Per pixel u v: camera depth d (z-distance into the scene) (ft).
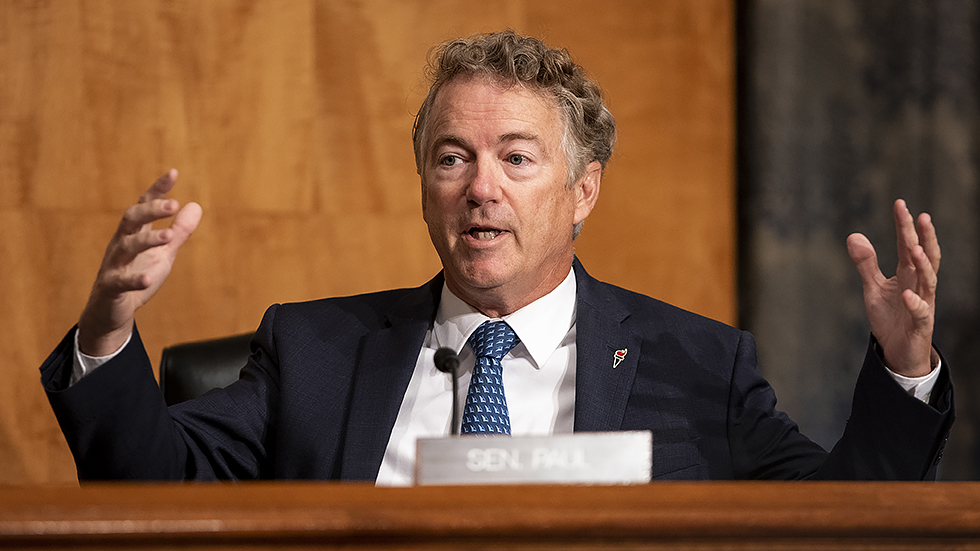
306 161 25.53
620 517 6.50
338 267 25.67
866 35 26.07
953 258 25.96
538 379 13.73
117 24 24.50
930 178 26.07
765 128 25.90
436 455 8.23
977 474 25.62
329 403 13.76
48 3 24.17
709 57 26.84
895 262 25.93
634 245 26.43
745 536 6.68
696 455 12.98
